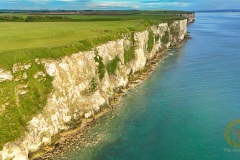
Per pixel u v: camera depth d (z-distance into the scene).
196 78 69.62
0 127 35.31
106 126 45.69
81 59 49.91
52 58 44.19
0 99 36.94
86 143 40.66
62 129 42.94
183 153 37.56
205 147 38.72
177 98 56.56
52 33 62.28
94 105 49.69
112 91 57.44
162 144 39.84
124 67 65.75
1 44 48.34
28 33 62.03
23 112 38.06
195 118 47.38
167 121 46.69
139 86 65.56
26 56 41.59
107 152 38.31
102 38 60.88
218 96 56.53
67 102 44.69
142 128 44.66
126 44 72.62
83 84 48.97
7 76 38.56
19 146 35.44
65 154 37.97
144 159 36.50
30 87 40.16
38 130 38.75
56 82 43.56
